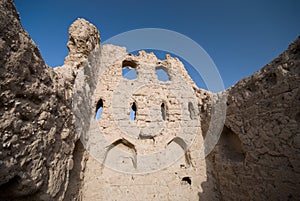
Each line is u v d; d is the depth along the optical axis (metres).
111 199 6.03
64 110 3.35
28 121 2.04
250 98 4.31
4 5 1.71
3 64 1.65
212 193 6.00
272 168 3.54
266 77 3.91
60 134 3.04
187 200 6.60
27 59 2.09
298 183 3.02
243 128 4.49
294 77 3.22
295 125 3.14
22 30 2.06
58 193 2.77
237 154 5.21
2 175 1.54
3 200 1.81
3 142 1.58
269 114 3.70
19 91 1.89
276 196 3.41
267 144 3.71
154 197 6.50
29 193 1.99
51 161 2.56
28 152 1.96
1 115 1.59
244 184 4.40
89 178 5.78
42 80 2.48
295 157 3.10
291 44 3.35
